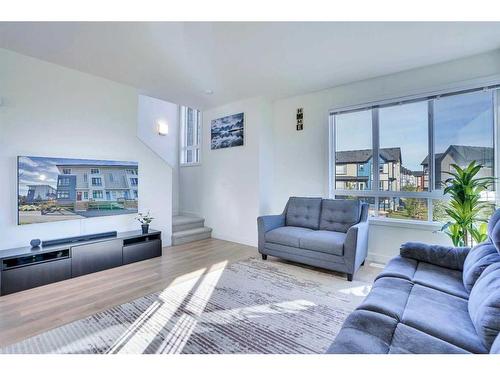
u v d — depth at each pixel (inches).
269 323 77.6
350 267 109.5
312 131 161.6
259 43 102.7
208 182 201.5
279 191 177.6
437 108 122.6
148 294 96.9
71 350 64.6
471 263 66.7
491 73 108.9
